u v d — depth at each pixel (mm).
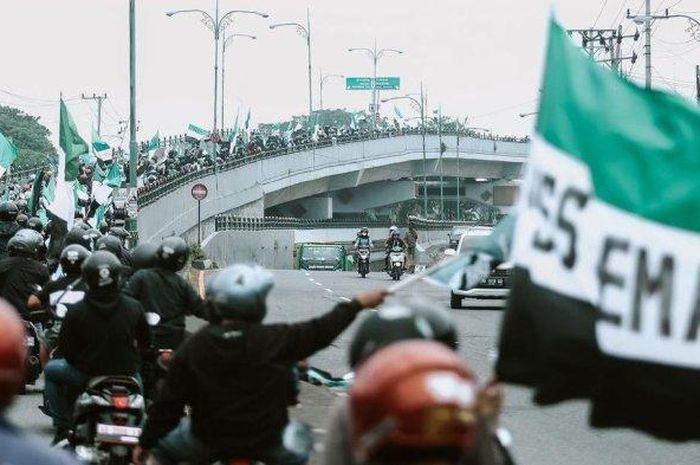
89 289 14289
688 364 7238
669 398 7270
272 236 128125
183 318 16172
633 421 7309
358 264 82125
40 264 21438
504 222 8305
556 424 20719
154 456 9727
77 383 14500
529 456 17844
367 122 196625
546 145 7297
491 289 47312
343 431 5562
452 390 4531
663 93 7496
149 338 14648
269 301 52125
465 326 39625
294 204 186125
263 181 128875
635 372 7242
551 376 7188
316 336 9273
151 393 16141
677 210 7297
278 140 144000
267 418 9391
